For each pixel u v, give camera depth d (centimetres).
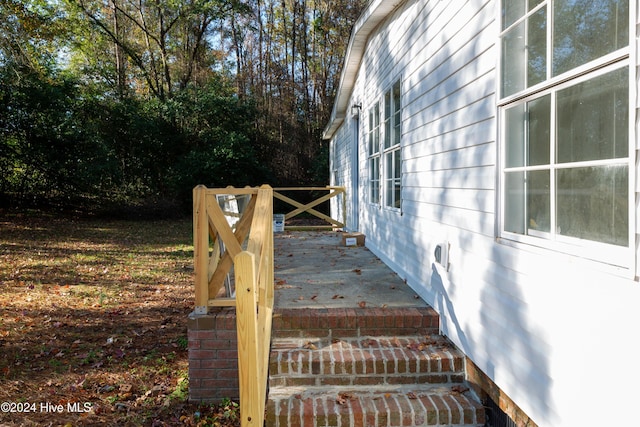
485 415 286
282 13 2688
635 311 158
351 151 1007
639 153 159
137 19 2423
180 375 415
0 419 322
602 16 179
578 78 192
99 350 465
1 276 750
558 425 202
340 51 2520
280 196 1039
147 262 940
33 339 487
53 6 1850
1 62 1445
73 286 715
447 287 349
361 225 851
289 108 2505
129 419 336
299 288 463
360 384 320
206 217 360
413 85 464
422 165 427
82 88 1856
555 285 204
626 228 169
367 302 408
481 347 286
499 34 256
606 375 171
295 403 295
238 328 178
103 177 1634
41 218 1555
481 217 286
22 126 1480
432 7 397
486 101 279
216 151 1880
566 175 203
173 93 2078
